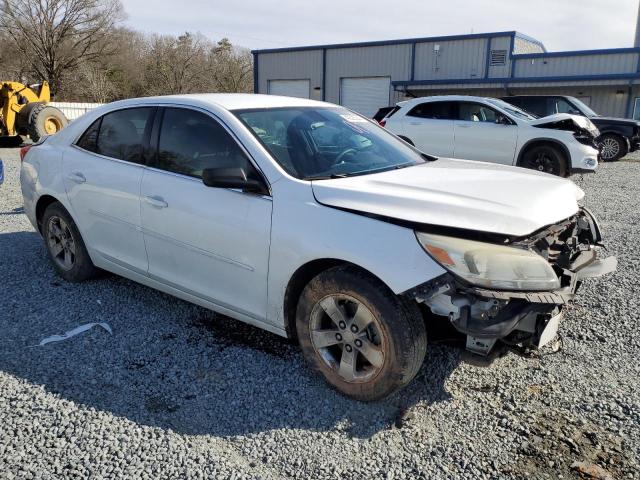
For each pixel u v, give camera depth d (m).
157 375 3.40
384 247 2.84
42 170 4.82
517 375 3.38
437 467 2.61
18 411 3.00
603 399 3.12
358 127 4.24
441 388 3.25
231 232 3.41
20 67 50.75
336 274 3.00
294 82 32.28
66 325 4.07
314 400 3.14
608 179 12.04
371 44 29.23
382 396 2.99
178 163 3.81
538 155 11.34
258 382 3.33
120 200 4.11
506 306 2.77
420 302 2.86
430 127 12.42
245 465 2.62
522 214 2.90
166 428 2.88
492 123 11.80
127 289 4.77
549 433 2.83
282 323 3.34
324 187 3.16
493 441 2.78
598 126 16.23
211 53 71.06
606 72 23.50
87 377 3.37
